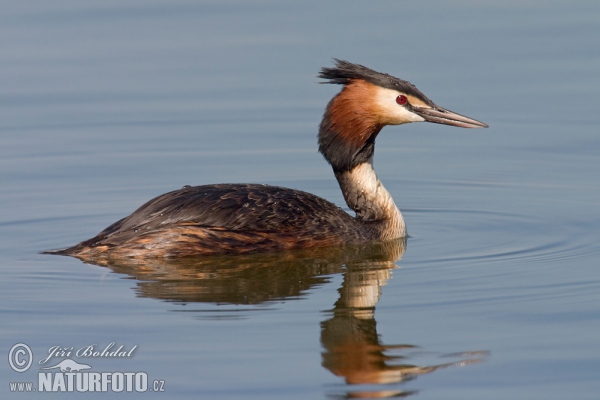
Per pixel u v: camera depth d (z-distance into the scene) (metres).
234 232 16.03
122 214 19.03
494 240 17.36
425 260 16.36
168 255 15.84
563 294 14.63
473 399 11.70
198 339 13.31
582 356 12.66
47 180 20.88
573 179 20.83
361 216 17.62
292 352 12.92
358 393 11.90
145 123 23.95
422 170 21.88
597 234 17.44
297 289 15.09
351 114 17.34
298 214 16.53
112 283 15.20
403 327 13.66
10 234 17.84
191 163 21.94
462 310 14.16
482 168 21.77
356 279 15.48
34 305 14.39
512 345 13.06
